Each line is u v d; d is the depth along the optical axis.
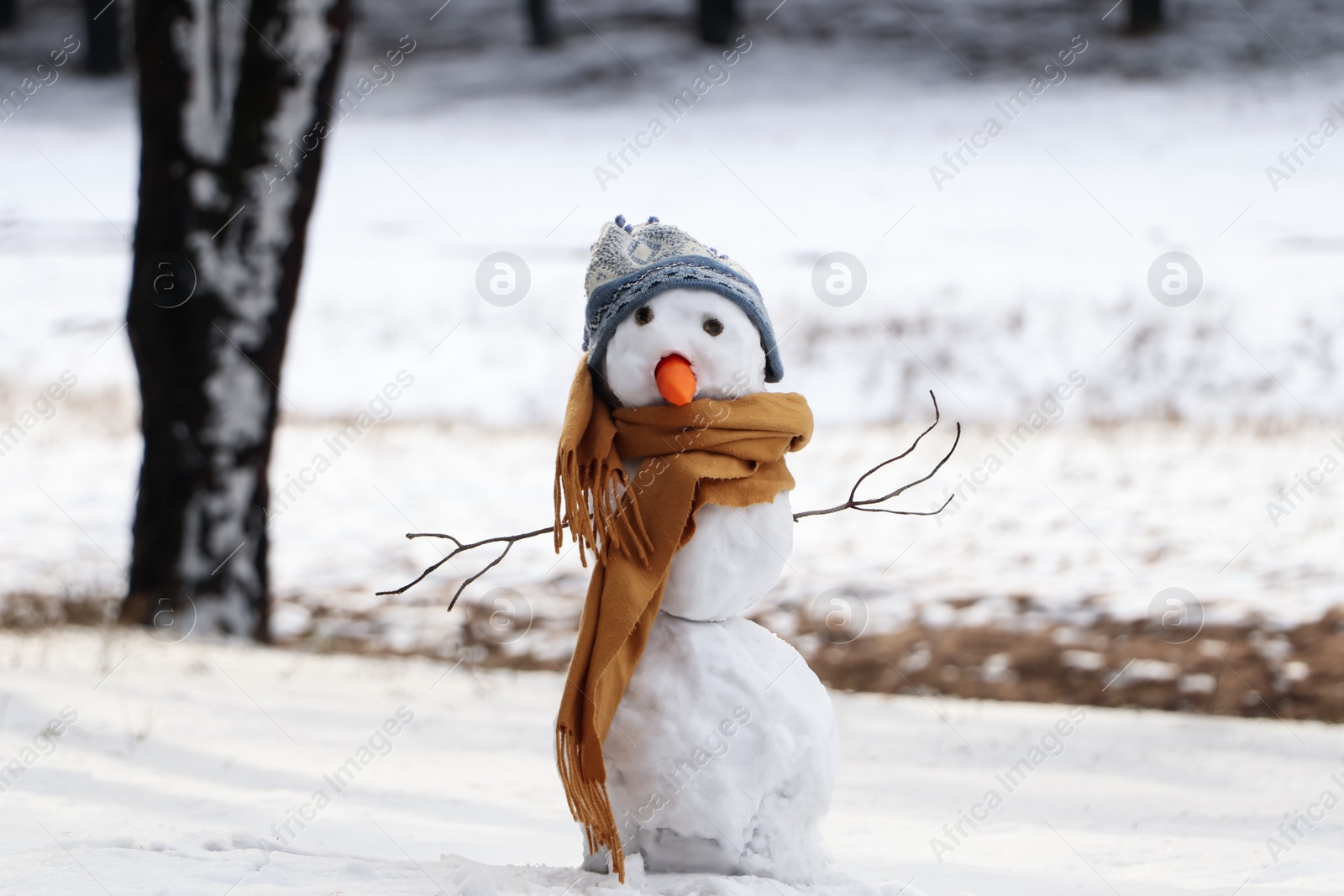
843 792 8.10
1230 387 24.36
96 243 37.50
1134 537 17.27
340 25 13.87
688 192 39.22
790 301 29.62
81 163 45.75
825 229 34.88
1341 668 12.91
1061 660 13.70
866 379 26.58
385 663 13.00
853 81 50.56
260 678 11.15
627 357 5.05
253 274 13.66
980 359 26.86
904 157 41.25
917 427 24.00
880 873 5.59
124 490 21.73
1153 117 42.88
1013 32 53.91
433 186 42.34
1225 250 30.64
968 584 16.05
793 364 27.30
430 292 32.94
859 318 28.64
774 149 43.31
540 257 34.72
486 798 7.27
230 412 13.62
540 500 20.58
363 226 38.59
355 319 31.89
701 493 4.91
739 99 49.72
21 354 30.64
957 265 31.25
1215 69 47.19
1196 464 20.16
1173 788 8.48
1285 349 25.34
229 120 13.69
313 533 19.23
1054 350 26.69
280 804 6.53
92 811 5.94
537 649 14.52
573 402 5.10
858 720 11.07
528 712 10.59
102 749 7.62
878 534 18.06
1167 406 23.89
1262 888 5.38
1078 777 8.80
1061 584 15.80
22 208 40.88
